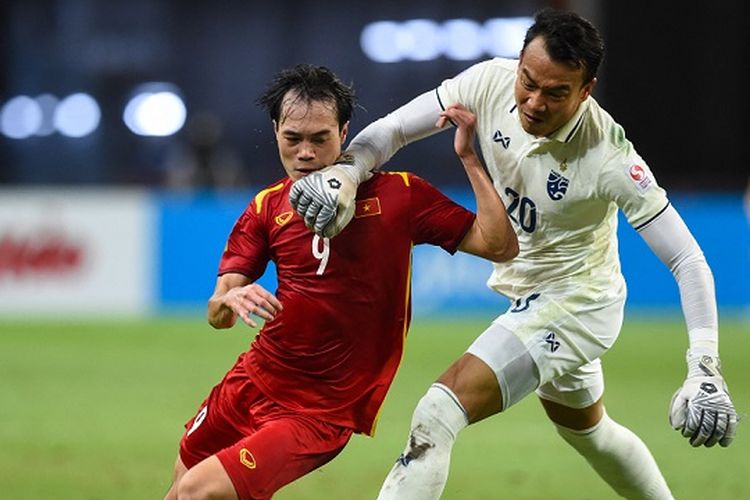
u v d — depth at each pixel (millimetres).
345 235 15539
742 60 75312
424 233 15930
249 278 16062
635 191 16391
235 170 71438
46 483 23828
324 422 15523
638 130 75938
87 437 29156
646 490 19359
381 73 80500
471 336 50656
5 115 79875
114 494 22922
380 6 79938
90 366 42188
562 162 16734
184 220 58812
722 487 24016
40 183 80062
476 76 17547
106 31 80375
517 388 16672
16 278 58312
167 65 81000
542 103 15727
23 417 32062
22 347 47281
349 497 22906
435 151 74000
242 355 16453
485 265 58656
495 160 17422
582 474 25281
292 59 81000
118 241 58531
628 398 35719
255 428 15742
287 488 23719
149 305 58719
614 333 17453
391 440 29250
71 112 80438
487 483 24312
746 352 46406
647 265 58906
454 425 16156
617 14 75062
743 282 58938
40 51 79938
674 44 75188
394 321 15820
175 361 43594
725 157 75938
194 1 80812
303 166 15336
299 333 15555
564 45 15406
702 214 58969
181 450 16609
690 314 16125
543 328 16859
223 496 14633
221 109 81312
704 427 15430
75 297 58531
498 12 78438
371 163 16156
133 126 80938
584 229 17188
